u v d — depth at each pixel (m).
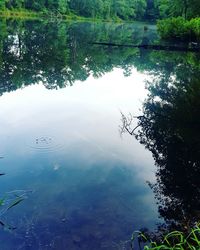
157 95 11.95
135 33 43.69
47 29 40.44
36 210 4.72
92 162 6.36
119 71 16.56
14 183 5.42
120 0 89.44
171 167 6.48
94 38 32.75
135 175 6.04
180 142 7.69
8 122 8.18
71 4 79.19
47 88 12.23
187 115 9.62
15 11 64.12
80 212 4.75
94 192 5.31
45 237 4.18
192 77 14.97
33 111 9.27
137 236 4.34
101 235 4.30
